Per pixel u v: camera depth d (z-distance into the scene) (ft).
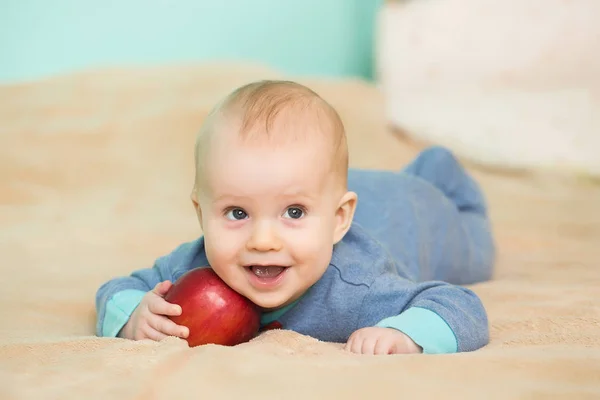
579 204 10.54
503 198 10.79
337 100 13.48
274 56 15.92
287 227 4.24
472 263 7.02
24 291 6.08
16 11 14.25
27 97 12.76
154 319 4.33
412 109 13.53
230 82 13.33
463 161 13.14
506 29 12.61
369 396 3.11
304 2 15.92
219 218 4.27
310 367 3.47
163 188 10.44
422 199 6.66
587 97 12.10
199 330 4.24
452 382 3.29
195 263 5.07
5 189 9.98
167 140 11.57
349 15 16.22
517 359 3.63
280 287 4.30
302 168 4.20
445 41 13.19
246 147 4.19
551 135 12.37
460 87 13.15
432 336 4.23
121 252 7.65
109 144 11.41
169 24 15.16
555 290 5.85
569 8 12.03
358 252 4.98
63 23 14.53
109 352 3.80
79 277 6.63
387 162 11.62
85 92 12.96
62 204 9.79
